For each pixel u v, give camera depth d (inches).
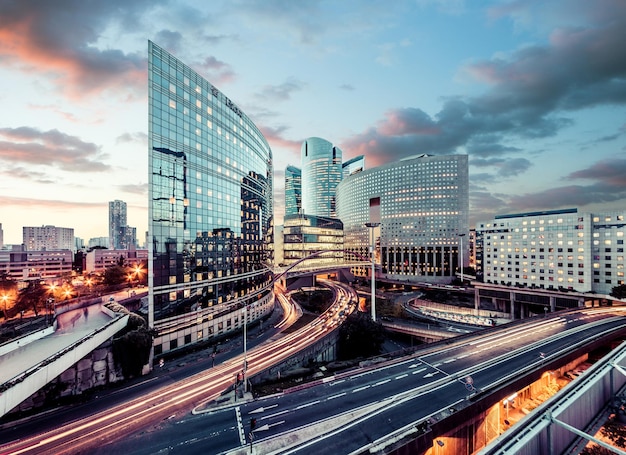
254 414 1302.9
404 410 1296.8
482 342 2174.0
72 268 6599.4
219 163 2918.3
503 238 4795.8
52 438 1193.4
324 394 1464.1
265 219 3961.6
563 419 780.0
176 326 2345.0
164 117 2346.2
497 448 660.1
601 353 2417.6
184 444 1113.4
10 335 1681.8
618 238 3784.5
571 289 4062.5
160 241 2265.0
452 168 7293.3
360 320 2610.7
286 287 5472.4
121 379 1765.5
